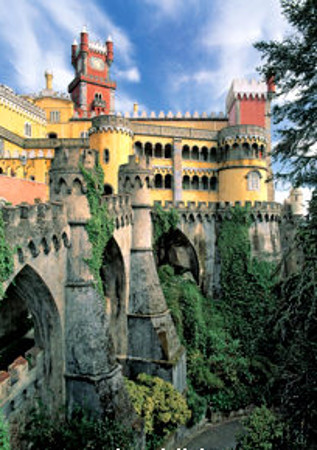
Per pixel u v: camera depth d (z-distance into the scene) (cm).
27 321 2800
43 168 4534
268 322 1350
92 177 2023
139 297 2938
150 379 2570
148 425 2175
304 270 1155
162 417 2309
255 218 4234
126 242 2919
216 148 5075
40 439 1648
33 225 1638
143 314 2898
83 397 1897
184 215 4200
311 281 1066
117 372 2027
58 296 1886
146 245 3066
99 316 2005
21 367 1658
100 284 2094
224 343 3547
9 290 2420
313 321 1124
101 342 1972
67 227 1955
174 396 2453
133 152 4759
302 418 1095
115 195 2592
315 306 1059
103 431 1759
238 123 5456
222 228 4247
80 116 6606
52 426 1717
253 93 5488
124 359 2844
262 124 5503
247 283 3994
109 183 4372
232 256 4109
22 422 1658
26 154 5019
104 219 2300
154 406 2333
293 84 1241
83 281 1977
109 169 4375
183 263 4359
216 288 4225
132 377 2803
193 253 4309
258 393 3203
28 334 2738
